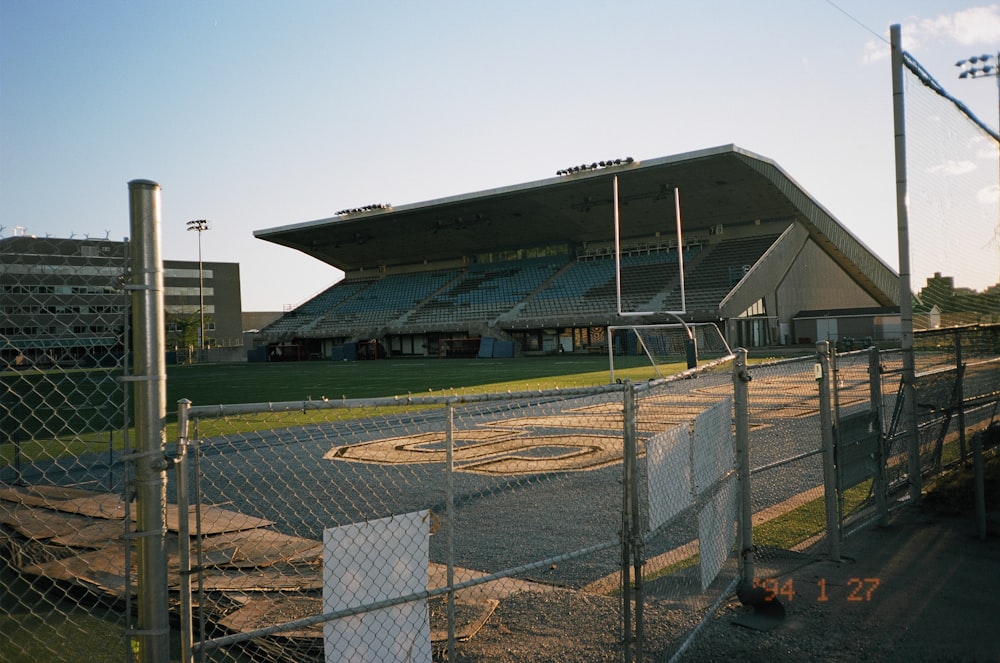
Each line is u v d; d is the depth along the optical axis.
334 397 21.28
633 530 3.52
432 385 24.81
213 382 30.92
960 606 4.43
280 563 5.11
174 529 6.02
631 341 43.34
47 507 6.43
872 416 6.26
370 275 74.06
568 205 50.00
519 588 4.88
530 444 11.38
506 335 51.84
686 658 3.78
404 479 8.84
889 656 3.78
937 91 7.71
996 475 7.68
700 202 46.69
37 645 4.00
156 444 2.65
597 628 4.16
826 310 48.00
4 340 2.52
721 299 41.56
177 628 4.19
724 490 4.52
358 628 2.99
